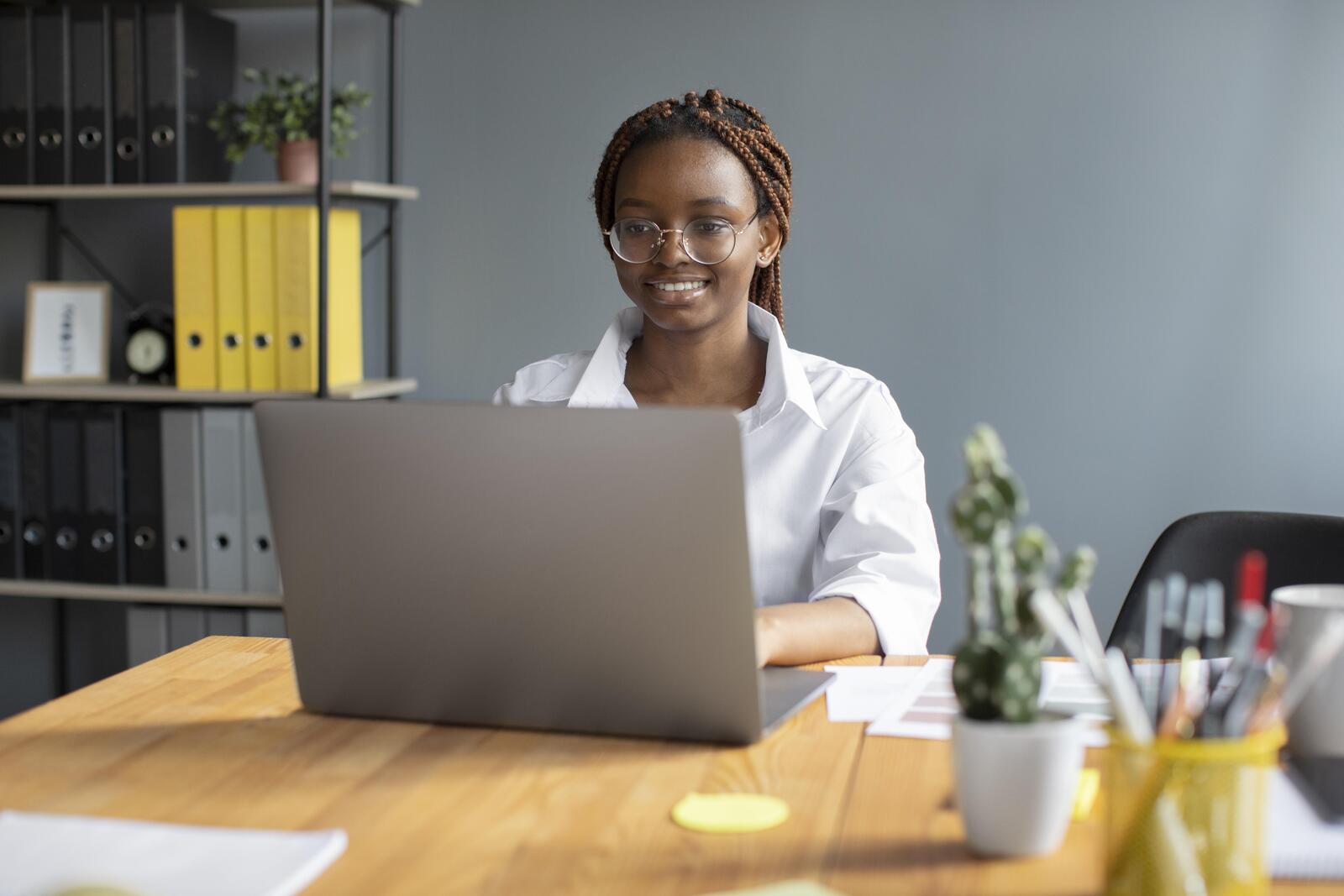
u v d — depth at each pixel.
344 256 2.81
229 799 0.95
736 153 1.69
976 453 0.83
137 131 2.77
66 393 2.80
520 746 1.06
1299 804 0.86
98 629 3.18
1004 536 0.84
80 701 1.20
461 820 0.91
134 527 2.79
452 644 1.08
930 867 0.82
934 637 2.86
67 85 2.78
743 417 1.71
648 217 1.67
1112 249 2.74
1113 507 2.78
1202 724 0.78
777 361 1.70
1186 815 0.74
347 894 0.79
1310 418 2.70
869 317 2.84
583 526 1.02
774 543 1.68
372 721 1.13
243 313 2.72
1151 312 2.73
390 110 2.94
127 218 3.08
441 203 2.98
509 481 1.03
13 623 3.22
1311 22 2.63
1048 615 0.78
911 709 1.14
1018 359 2.79
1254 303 2.70
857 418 1.70
